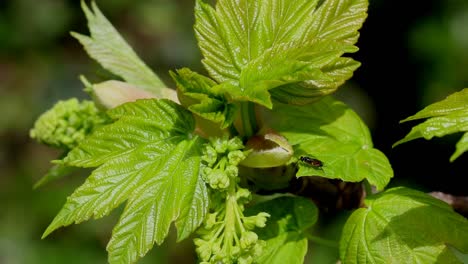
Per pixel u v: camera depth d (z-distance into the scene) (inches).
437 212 13.0
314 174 12.8
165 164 12.9
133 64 15.0
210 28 13.1
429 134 11.8
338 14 13.2
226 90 12.8
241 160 13.0
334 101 13.9
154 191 12.7
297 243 13.3
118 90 14.1
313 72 12.4
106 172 12.9
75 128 14.7
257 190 13.6
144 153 13.0
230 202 12.7
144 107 13.2
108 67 14.9
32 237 31.5
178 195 12.7
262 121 13.3
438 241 12.8
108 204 12.7
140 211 12.6
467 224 12.9
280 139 13.0
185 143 13.1
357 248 13.0
